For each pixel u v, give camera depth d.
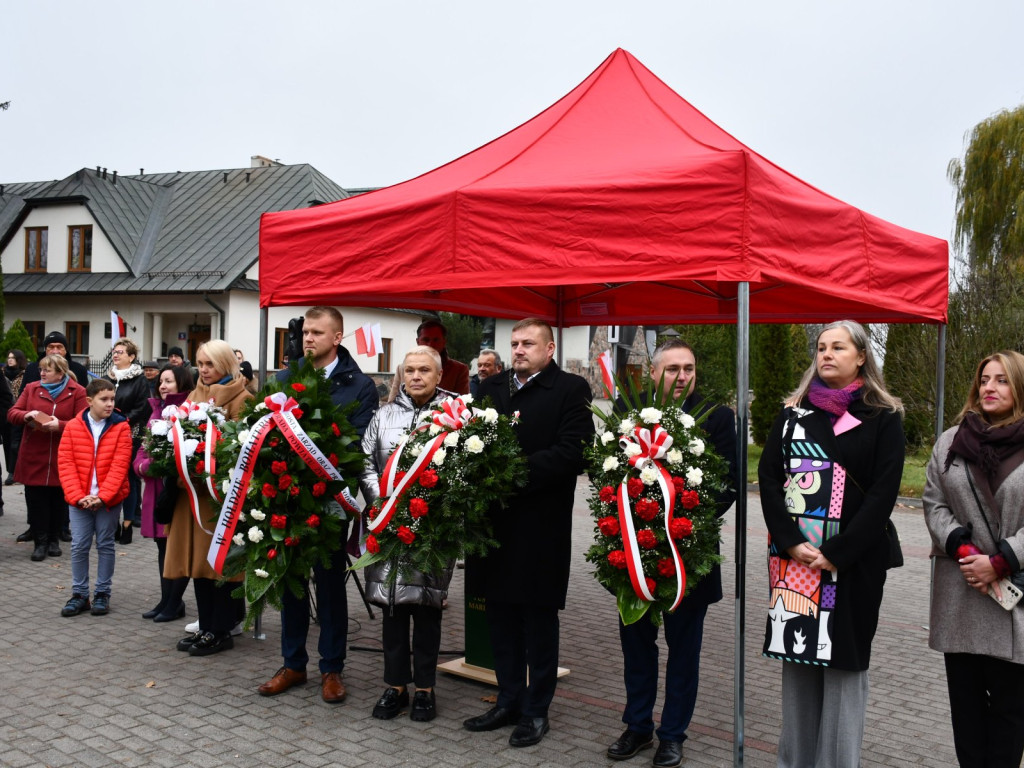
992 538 3.19
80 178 29.25
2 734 3.89
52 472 7.44
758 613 6.57
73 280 28.11
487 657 4.81
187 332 27.47
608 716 4.35
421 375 4.29
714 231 3.81
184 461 4.64
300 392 4.11
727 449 3.88
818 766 3.32
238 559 4.28
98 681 4.63
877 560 3.23
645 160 4.22
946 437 3.41
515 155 4.84
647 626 3.86
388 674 4.23
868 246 4.83
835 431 3.27
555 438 3.99
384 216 4.61
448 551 3.83
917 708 4.64
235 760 3.70
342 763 3.69
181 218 29.77
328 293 4.80
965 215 20.67
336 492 4.20
